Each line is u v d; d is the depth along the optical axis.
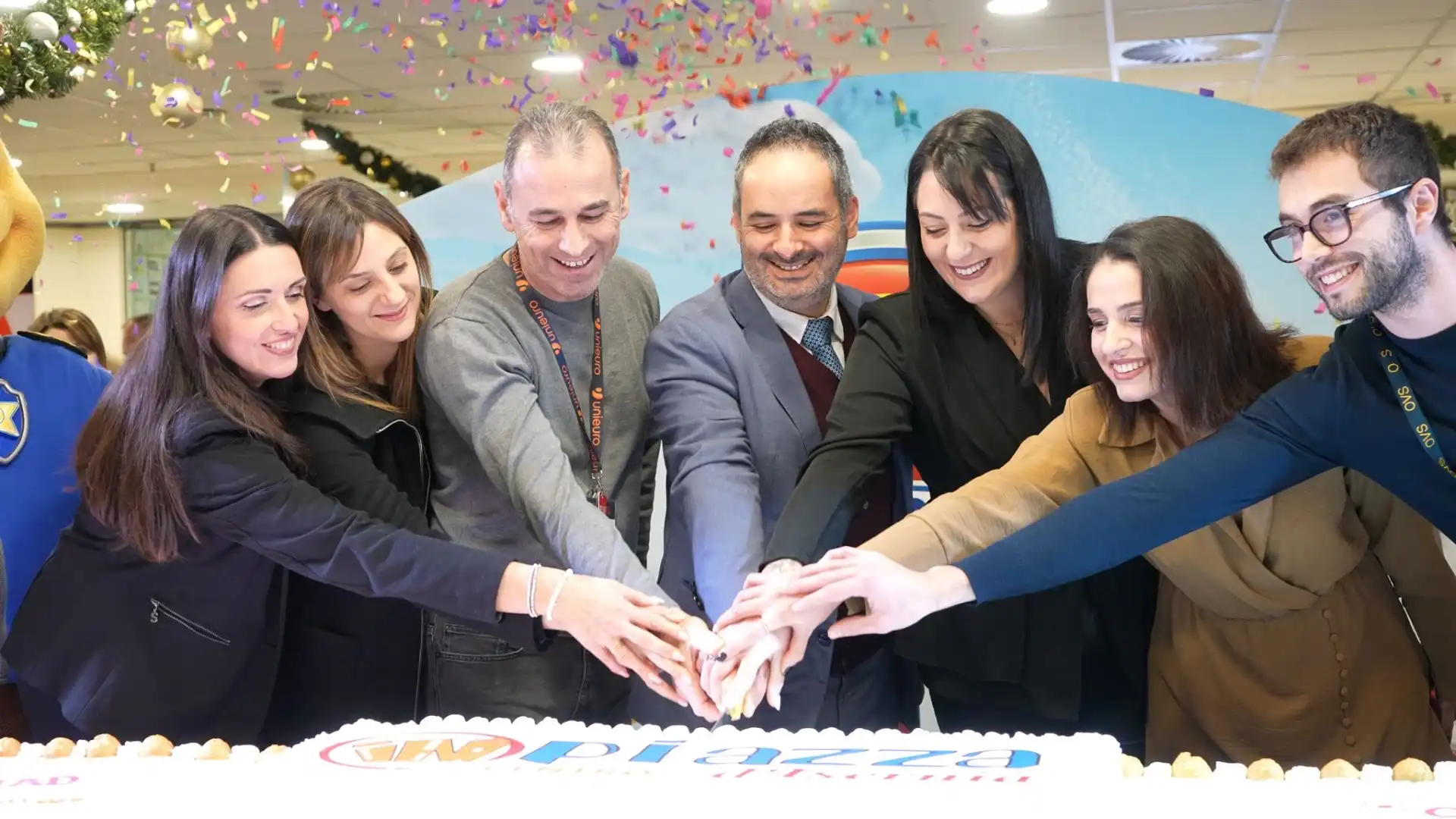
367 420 1.86
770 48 4.54
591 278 1.92
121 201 9.19
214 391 1.75
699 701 1.56
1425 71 5.66
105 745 1.37
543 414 1.91
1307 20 4.76
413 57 5.00
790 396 1.95
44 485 2.32
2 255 2.38
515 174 1.86
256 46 4.82
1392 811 1.12
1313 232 1.41
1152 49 5.20
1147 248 1.60
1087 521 1.53
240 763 1.31
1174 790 1.17
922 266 1.90
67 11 2.38
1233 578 1.65
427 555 1.63
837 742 1.35
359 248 1.86
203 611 1.83
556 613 1.59
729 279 2.06
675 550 1.97
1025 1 4.38
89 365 2.48
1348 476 1.68
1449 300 1.41
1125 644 1.86
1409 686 1.68
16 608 2.29
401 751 1.33
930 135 1.83
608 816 1.13
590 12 4.18
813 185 1.87
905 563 1.62
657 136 2.87
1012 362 1.88
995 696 1.88
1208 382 1.60
